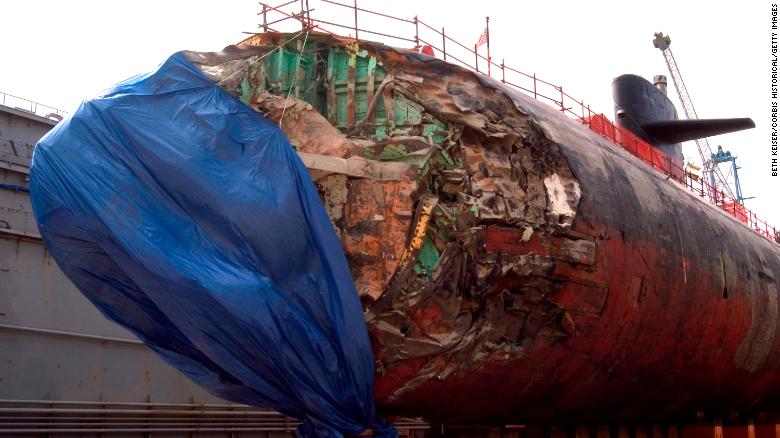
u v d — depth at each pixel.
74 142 8.03
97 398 18.47
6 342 17.08
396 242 8.53
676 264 12.30
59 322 18.30
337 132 8.83
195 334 7.69
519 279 9.50
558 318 10.12
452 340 8.98
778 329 16.25
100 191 7.79
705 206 15.43
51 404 17.42
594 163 11.17
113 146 7.95
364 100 9.46
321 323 8.01
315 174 8.66
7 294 17.38
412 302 8.58
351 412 8.23
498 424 12.77
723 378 15.28
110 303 8.69
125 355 19.28
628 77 21.28
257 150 8.23
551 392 11.13
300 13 10.16
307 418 8.31
